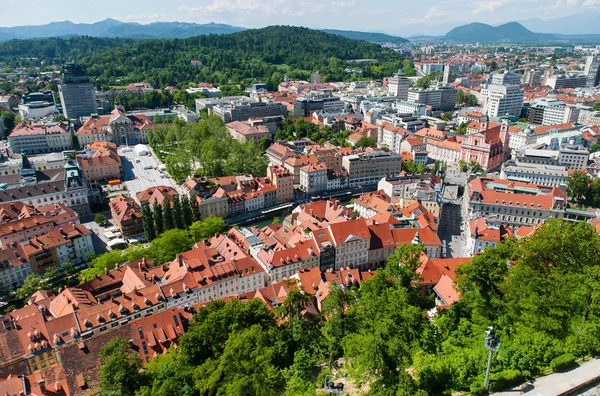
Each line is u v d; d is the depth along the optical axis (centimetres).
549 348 9081
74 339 13950
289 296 13350
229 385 9056
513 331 10194
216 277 17525
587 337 9069
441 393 8612
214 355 11512
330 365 11100
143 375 11031
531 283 11006
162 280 17625
